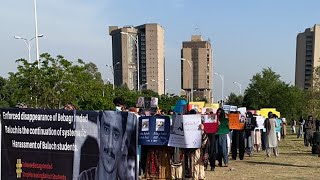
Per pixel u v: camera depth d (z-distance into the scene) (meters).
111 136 6.46
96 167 6.57
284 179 11.91
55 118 6.71
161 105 49.19
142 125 8.80
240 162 15.98
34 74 20.08
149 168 10.38
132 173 6.38
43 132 6.78
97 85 26.14
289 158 17.42
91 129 6.56
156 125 8.78
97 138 6.54
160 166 10.32
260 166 14.74
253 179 11.91
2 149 6.96
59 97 20.33
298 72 102.62
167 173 10.34
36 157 6.85
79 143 6.62
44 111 6.76
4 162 6.96
